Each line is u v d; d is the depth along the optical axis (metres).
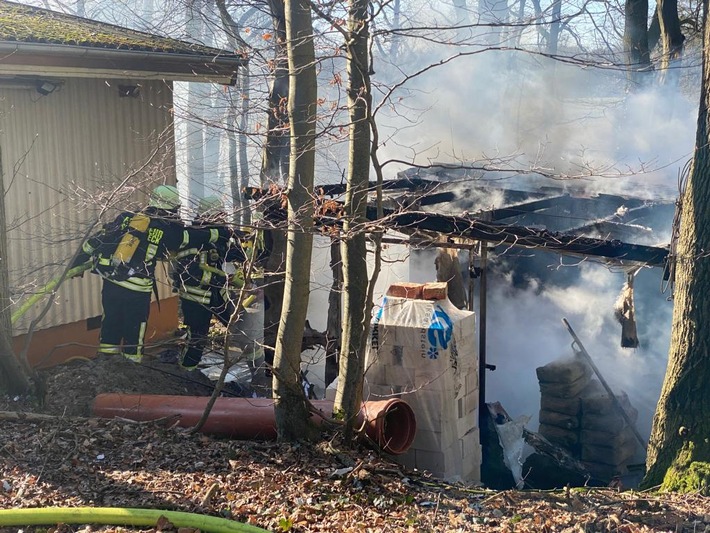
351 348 6.60
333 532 5.08
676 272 7.29
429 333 7.10
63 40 8.16
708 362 6.95
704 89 7.12
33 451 5.94
